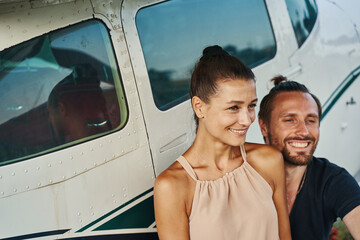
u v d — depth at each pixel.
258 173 1.50
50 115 1.65
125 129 1.81
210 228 1.38
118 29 1.82
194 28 2.14
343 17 3.03
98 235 1.73
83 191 1.69
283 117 1.81
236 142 1.37
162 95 1.97
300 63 2.64
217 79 1.32
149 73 1.94
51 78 1.65
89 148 1.71
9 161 1.56
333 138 2.88
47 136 1.63
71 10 1.68
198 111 1.40
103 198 1.74
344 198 1.68
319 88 2.75
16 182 1.55
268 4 2.50
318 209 1.75
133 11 1.88
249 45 2.39
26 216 1.56
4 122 1.56
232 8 2.33
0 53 1.54
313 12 2.82
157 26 1.99
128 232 1.81
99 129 1.75
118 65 1.81
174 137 1.98
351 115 3.01
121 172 1.79
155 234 1.91
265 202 1.45
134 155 1.83
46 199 1.60
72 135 1.69
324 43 2.81
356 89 3.04
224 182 1.42
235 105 1.32
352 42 3.02
